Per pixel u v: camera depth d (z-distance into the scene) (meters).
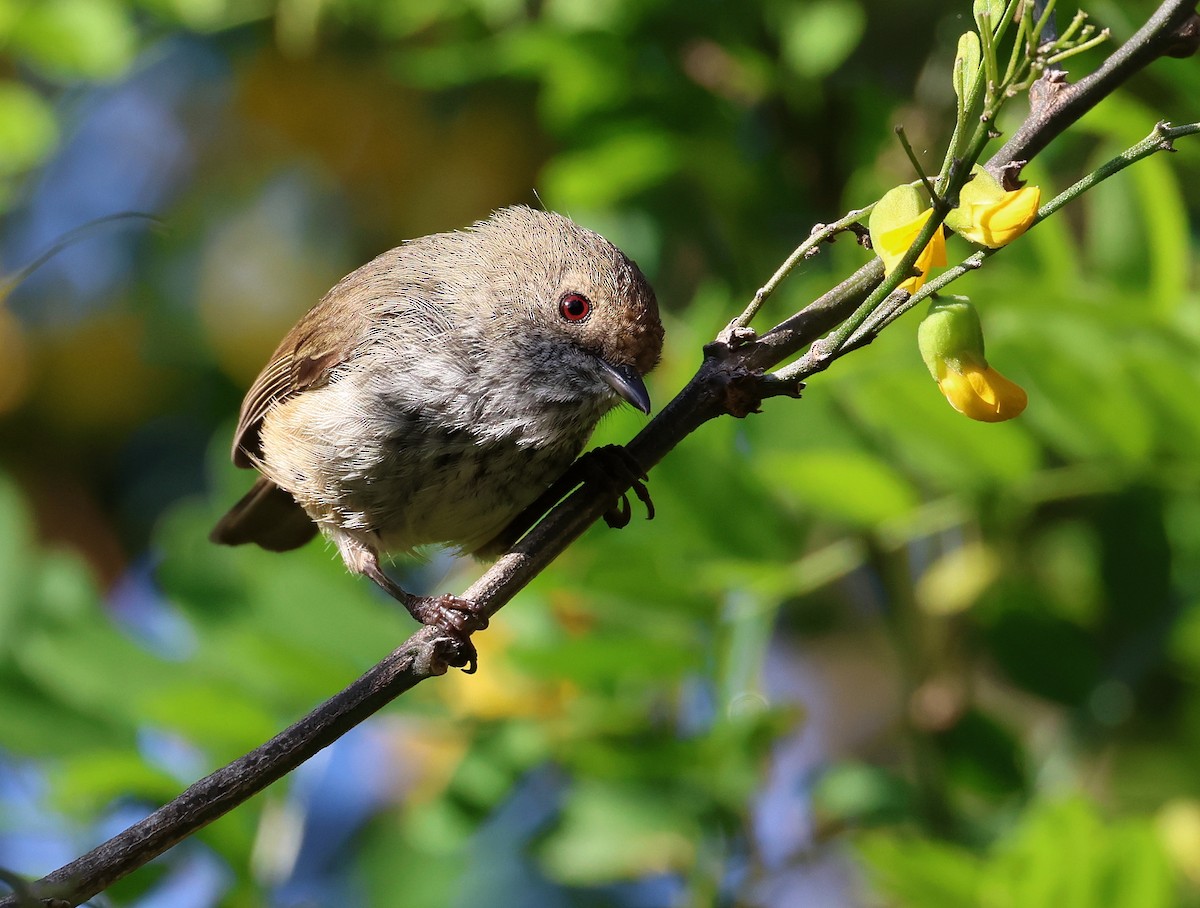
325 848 11.64
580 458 8.20
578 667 8.84
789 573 8.96
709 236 11.41
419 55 11.42
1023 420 8.66
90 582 9.73
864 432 9.35
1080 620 9.86
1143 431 8.45
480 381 8.86
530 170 12.37
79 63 11.42
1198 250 10.02
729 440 9.21
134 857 6.08
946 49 10.63
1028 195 5.38
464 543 9.27
